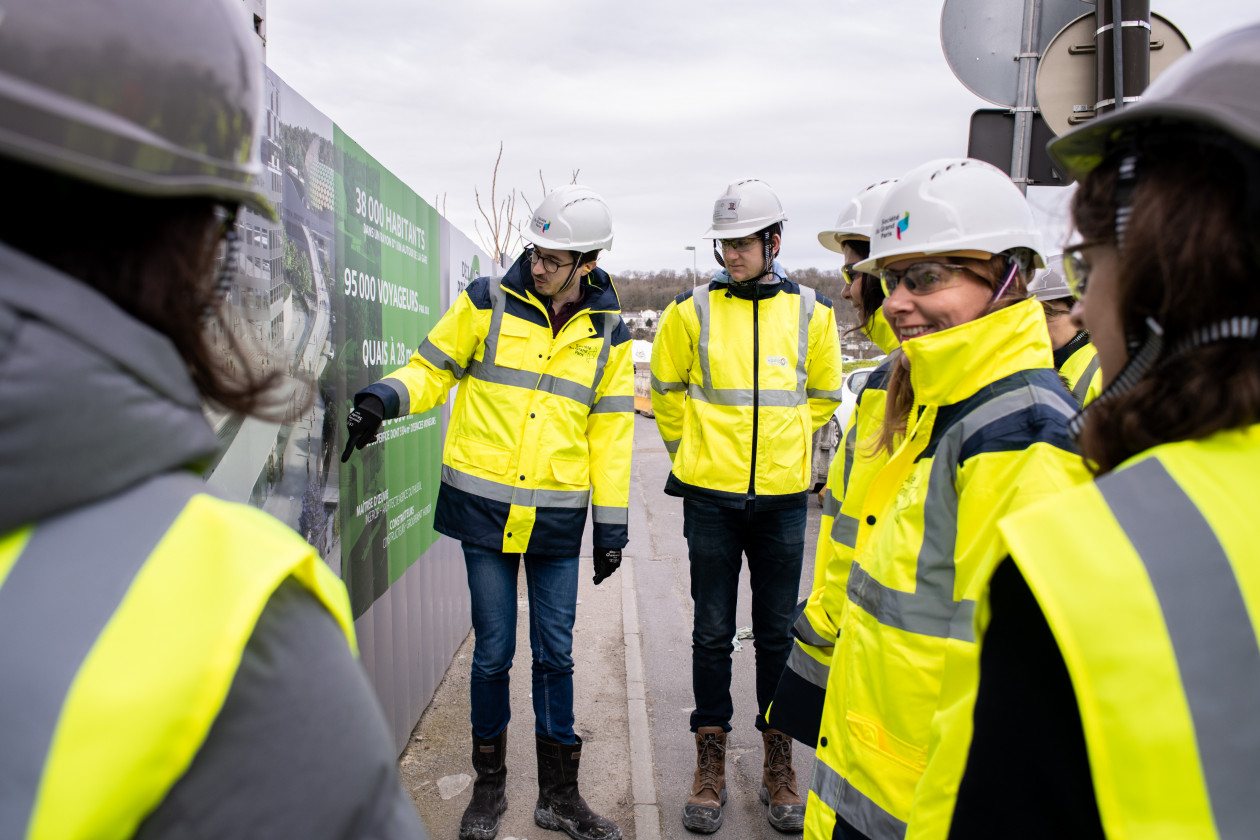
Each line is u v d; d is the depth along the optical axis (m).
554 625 2.72
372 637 2.78
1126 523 0.63
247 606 0.50
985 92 3.48
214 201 0.62
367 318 2.76
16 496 0.46
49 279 0.49
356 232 2.63
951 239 1.48
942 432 1.47
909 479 1.50
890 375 1.78
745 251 2.88
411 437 3.28
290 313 2.07
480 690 2.66
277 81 1.98
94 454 0.49
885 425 1.70
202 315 0.62
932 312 1.54
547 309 2.69
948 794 0.83
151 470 0.53
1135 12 2.76
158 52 0.52
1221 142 0.64
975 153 3.55
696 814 2.79
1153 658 0.58
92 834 0.44
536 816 2.74
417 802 2.85
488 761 2.68
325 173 2.34
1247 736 0.57
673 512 7.79
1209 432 0.66
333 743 0.54
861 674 1.46
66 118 0.47
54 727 0.44
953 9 3.47
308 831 0.52
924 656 1.36
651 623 4.75
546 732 2.70
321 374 2.33
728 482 2.88
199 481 0.59
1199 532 0.62
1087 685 0.59
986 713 0.68
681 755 3.29
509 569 2.70
